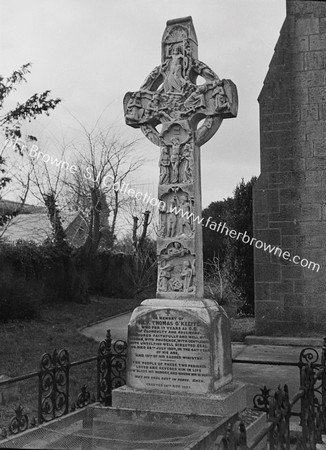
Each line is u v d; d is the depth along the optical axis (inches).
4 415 253.3
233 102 224.1
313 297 457.7
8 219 678.5
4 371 360.2
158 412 197.5
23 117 603.5
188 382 202.5
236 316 649.6
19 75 631.8
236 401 203.6
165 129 230.1
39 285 726.5
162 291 221.0
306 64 468.8
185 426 190.7
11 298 622.8
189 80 230.8
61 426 208.4
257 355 410.9
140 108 236.8
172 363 205.6
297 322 460.4
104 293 992.2
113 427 199.9
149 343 209.9
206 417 189.8
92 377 331.0
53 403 219.1
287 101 472.1
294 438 207.9
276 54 477.1
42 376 214.8
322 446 198.1
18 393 285.4
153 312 210.1
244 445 118.7
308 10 470.0
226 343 214.8
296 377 331.6
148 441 184.9
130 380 212.1
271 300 467.8
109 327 632.4
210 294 709.9
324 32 465.7
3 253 687.1
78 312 749.9
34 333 554.3
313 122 465.4
